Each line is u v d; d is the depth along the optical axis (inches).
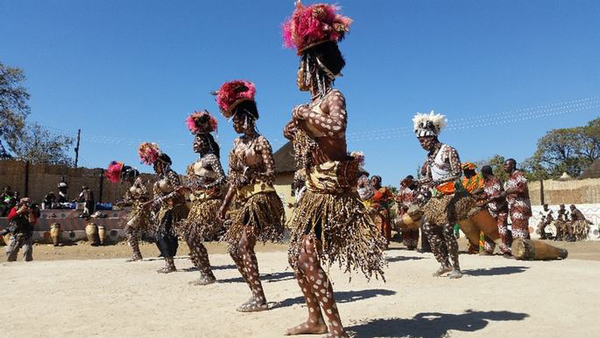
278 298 190.7
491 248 415.2
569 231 753.6
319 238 124.5
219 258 396.2
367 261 120.4
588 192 942.4
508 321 144.1
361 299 185.6
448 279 241.0
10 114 1316.4
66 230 676.1
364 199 365.1
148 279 256.2
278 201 176.7
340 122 117.6
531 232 829.2
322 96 127.6
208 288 222.7
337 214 122.0
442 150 249.9
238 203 178.4
